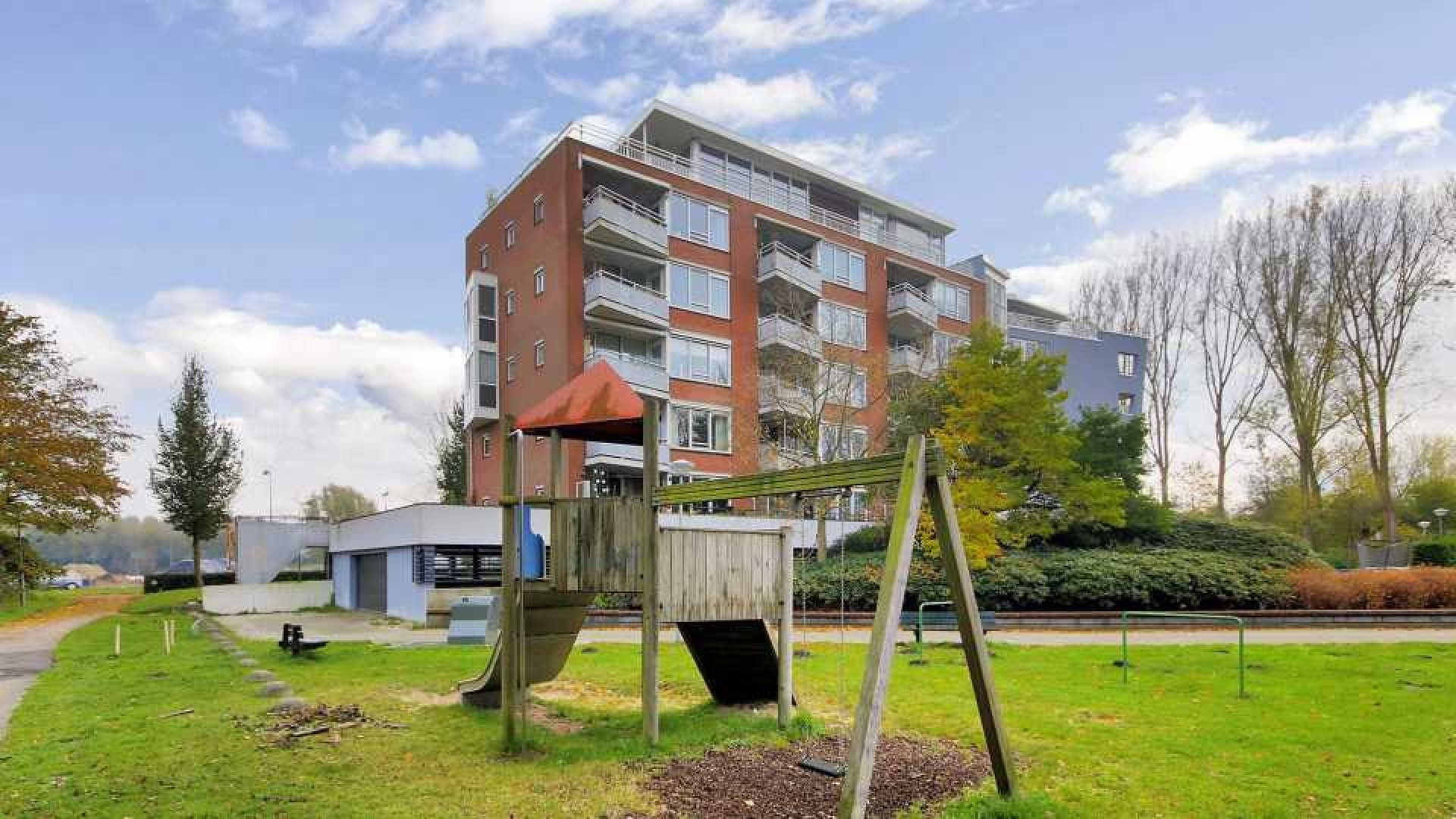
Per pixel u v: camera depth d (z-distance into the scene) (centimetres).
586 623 2025
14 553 3022
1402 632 1892
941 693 1078
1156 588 2112
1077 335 5200
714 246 3622
